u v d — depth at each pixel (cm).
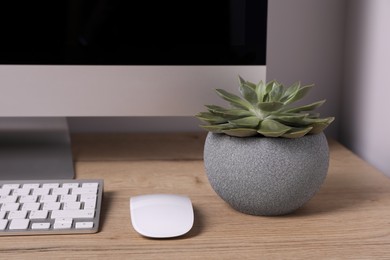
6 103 71
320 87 97
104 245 50
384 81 77
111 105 72
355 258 48
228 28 73
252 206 56
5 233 52
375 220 56
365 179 70
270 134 53
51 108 72
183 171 74
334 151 85
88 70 72
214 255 48
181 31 72
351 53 91
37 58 71
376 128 80
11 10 70
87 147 86
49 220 53
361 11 86
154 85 73
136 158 80
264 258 48
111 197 63
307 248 50
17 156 75
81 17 71
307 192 55
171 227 52
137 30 72
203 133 97
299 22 95
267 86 59
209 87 73
